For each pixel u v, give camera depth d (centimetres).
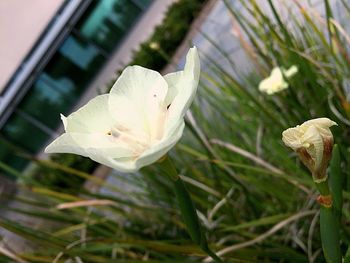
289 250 32
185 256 35
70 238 44
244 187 37
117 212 46
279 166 43
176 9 174
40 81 282
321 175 14
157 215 46
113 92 16
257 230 39
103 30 291
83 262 36
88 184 83
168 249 28
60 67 286
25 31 287
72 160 179
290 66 42
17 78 282
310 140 13
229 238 38
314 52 42
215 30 80
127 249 40
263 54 42
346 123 37
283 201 39
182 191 15
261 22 43
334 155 14
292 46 37
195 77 14
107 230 44
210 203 42
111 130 15
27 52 283
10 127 273
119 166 14
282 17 45
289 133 14
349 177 33
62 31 284
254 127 46
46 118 281
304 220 38
